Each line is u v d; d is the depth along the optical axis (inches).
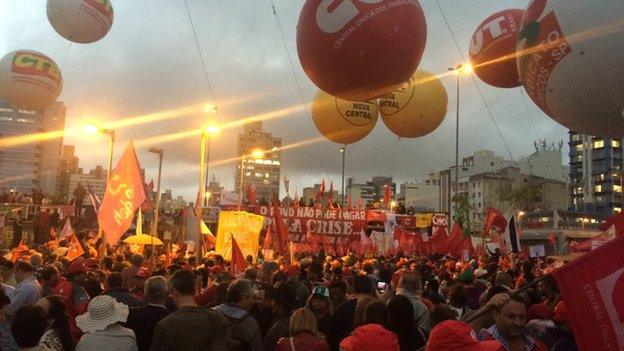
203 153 726.5
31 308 183.3
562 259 418.3
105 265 443.8
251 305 277.0
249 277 363.6
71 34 491.5
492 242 978.1
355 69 259.6
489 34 331.9
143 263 440.1
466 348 142.3
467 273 428.8
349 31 251.9
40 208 1243.8
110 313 204.8
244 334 238.2
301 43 271.3
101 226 464.1
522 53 223.0
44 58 551.5
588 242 383.6
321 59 263.6
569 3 198.2
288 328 238.5
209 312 208.2
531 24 213.9
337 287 314.3
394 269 580.7
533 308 268.5
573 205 4894.2
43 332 183.9
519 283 371.6
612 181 4603.8
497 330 172.4
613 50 190.9
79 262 323.0
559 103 215.9
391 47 254.4
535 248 784.9
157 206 934.4
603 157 4685.0
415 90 406.3
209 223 1397.6
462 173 5310.0
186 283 212.8
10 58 540.4
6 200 1360.7
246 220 669.9
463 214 2373.3
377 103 427.2
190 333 200.1
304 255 751.1
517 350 169.8
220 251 661.9
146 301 241.8
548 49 207.5
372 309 215.8
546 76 213.8
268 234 863.1
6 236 1002.1
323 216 1343.5
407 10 259.4
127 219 462.6
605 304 142.0
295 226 1330.0
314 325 210.5
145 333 226.4
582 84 202.1
